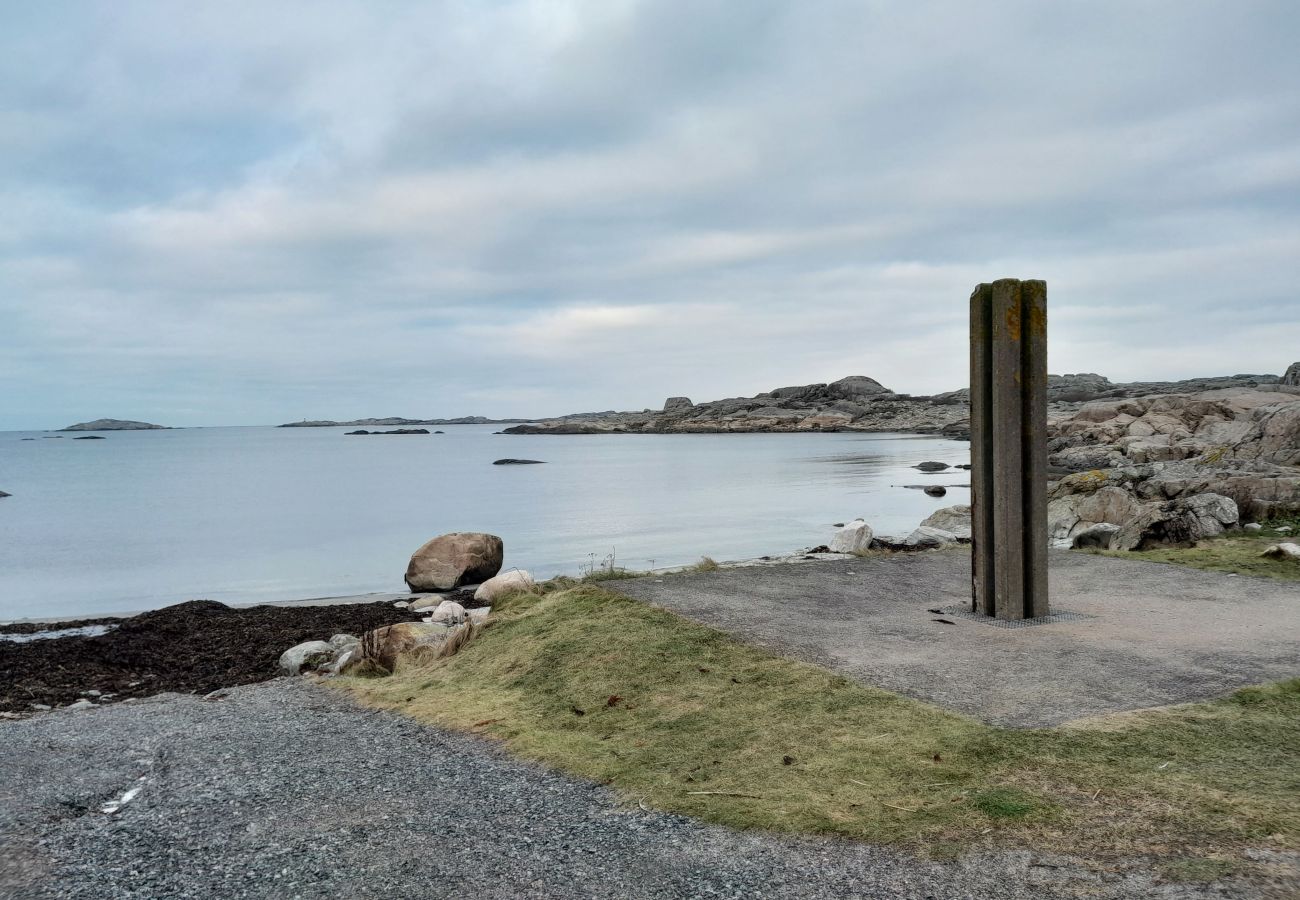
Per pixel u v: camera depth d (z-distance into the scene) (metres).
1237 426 38.31
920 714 5.83
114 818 5.40
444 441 188.00
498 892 4.05
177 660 12.73
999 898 3.62
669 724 6.36
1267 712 5.49
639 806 5.00
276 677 11.43
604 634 8.53
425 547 21.05
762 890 3.88
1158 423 44.44
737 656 7.50
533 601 10.45
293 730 7.39
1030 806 4.40
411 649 10.14
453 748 6.46
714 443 135.50
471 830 4.83
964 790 4.67
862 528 18.78
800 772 5.20
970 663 6.92
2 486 62.97
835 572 11.28
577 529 31.67
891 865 4.00
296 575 23.72
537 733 6.55
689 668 7.39
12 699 10.73
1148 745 5.03
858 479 55.00
